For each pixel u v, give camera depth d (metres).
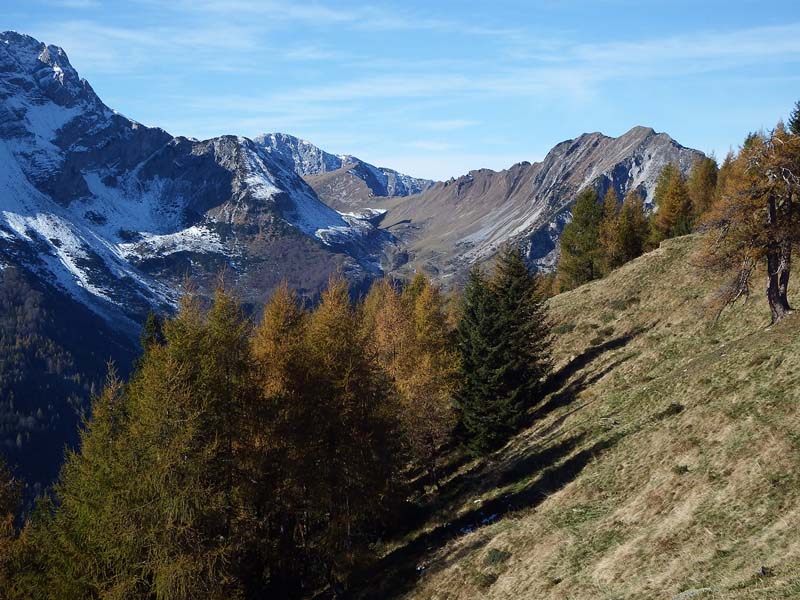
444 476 45.72
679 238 63.84
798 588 15.36
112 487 24.34
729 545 19.89
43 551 27.97
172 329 27.45
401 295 61.94
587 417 38.06
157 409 24.48
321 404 30.67
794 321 31.53
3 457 34.56
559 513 28.77
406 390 42.38
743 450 24.20
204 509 23.81
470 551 29.86
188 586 23.12
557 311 62.38
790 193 32.69
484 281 52.94
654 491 25.64
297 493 30.34
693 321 45.00
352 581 33.09
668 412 31.08
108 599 23.20
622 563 22.22
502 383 45.28
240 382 28.52
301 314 35.38
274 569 32.72
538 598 23.28
